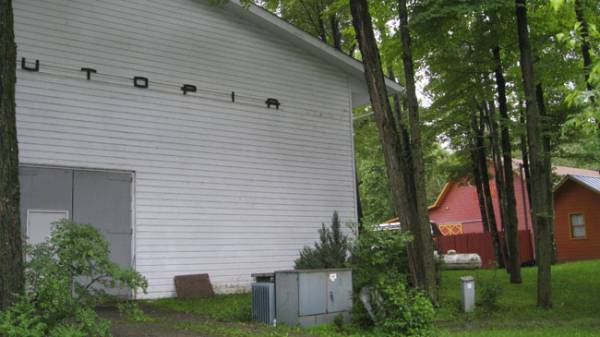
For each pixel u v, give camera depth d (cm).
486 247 3119
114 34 1439
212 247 1525
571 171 3769
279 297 1055
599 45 1045
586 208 3262
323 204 1783
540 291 1402
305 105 1795
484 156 2609
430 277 1302
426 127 2212
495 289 1370
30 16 1316
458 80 1831
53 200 1295
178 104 1522
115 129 1405
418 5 1423
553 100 2089
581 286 1722
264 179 1659
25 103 1283
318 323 1034
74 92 1355
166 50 1523
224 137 1596
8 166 736
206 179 1543
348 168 1867
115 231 1373
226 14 1655
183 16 1570
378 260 1002
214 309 1238
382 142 1371
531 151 1434
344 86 1909
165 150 1480
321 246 1316
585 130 744
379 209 4434
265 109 1697
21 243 738
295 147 1747
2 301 700
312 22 2550
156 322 1030
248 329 966
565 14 1529
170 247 1451
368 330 1005
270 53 1738
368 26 1406
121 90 1428
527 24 1578
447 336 980
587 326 1141
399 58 1820
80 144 1348
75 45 1373
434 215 4484
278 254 1652
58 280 696
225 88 1620
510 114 2264
